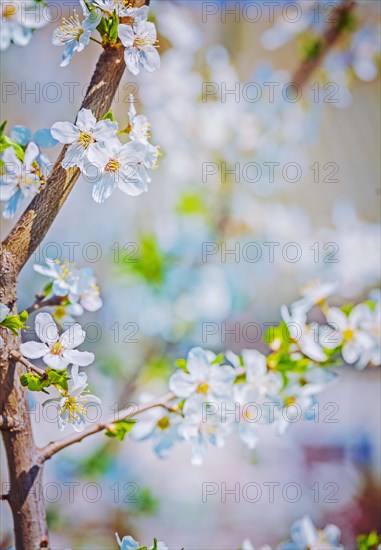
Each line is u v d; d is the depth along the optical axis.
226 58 0.94
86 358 0.51
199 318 0.90
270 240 0.97
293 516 1.26
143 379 0.87
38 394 0.96
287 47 1.11
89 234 1.01
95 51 1.18
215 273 0.91
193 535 1.11
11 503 0.54
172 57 0.89
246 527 1.20
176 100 0.89
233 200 0.96
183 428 0.56
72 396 0.51
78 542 0.90
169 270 0.89
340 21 0.88
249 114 0.93
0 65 1.18
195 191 0.94
